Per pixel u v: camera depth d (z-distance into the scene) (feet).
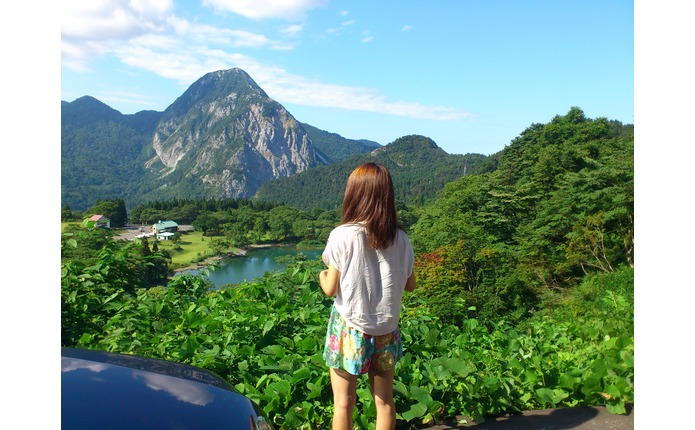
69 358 6.33
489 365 11.18
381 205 7.07
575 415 9.82
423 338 11.79
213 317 12.82
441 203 190.49
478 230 146.41
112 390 5.62
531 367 10.98
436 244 131.44
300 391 9.70
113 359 6.48
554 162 161.68
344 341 7.29
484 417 9.77
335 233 7.20
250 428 5.82
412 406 9.11
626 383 9.88
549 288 103.96
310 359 9.93
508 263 119.65
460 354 10.95
